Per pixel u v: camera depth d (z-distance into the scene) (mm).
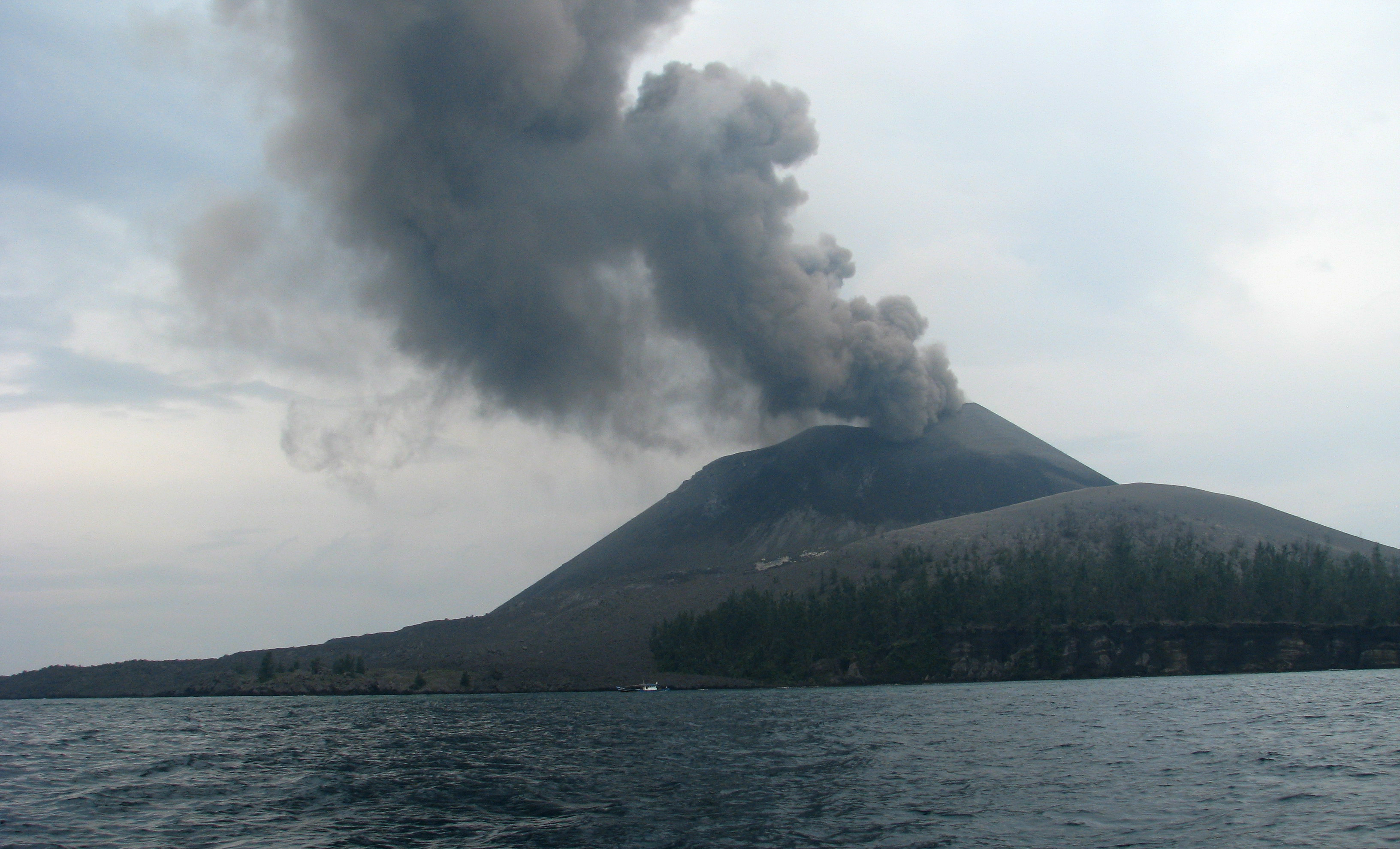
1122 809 50938
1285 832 44750
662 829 48156
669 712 142500
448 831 48969
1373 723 91750
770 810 52531
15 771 79500
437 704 189000
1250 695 134250
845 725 107188
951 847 43000
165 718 161875
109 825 53031
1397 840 43062
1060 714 112000
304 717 153625
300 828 50875
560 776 68562
